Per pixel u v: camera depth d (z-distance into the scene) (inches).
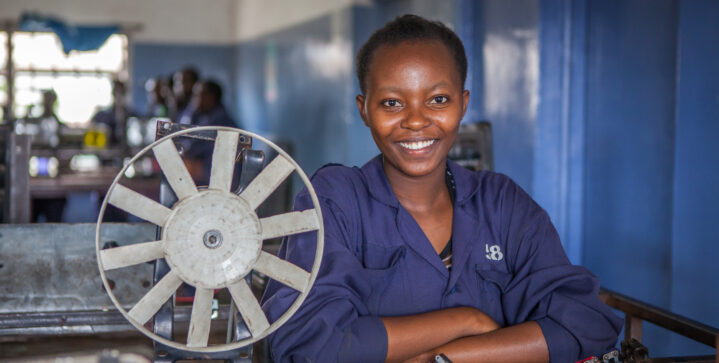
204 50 380.5
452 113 38.7
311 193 33.5
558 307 39.9
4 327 43.7
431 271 41.2
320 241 33.6
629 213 98.1
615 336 40.5
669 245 89.2
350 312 37.0
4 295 45.8
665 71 89.4
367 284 39.0
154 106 279.7
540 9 110.3
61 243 47.1
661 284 91.0
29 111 203.2
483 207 43.7
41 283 46.4
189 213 31.7
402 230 41.1
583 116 110.2
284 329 36.1
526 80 115.4
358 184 42.3
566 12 108.8
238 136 32.5
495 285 42.6
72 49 249.6
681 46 80.4
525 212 43.6
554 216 111.8
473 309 40.2
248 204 32.5
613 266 102.3
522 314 40.9
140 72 369.7
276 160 33.1
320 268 38.2
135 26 366.0
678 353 84.0
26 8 348.2
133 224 48.7
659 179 91.1
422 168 39.2
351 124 196.9
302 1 248.2
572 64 109.7
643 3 93.6
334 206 40.8
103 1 361.1
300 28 252.2
